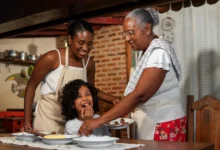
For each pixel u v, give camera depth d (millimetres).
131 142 1755
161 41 1877
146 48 1912
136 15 1850
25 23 3473
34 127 2277
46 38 6801
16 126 5223
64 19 3295
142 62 1873
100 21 5422
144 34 1864
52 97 2230
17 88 6457
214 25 3660
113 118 1737
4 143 1823
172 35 3830
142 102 1805
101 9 3033
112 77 5711
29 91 2256
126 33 1873
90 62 2393
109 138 1632
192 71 3756
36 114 2291
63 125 2258
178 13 3818
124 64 5535
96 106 2102
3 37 4055
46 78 2248
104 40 5844
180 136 1960
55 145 1695
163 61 1790
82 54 2121
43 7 3020
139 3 2779
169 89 1916
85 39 2070
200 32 3727
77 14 3180
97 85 5949
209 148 1609
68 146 1644
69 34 2154
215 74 3631
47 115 2227
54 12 3041
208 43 3686
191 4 3766
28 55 6320
